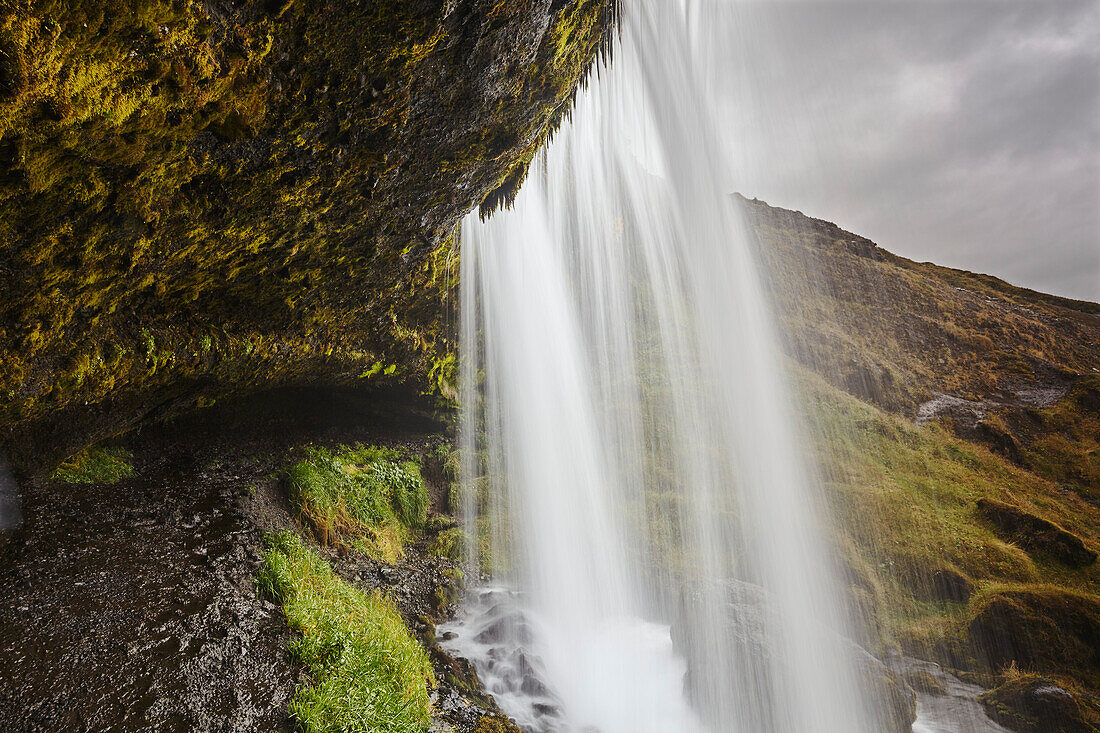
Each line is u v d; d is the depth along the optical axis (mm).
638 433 16234
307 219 6840
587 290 16453
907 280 30297
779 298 26156
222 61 4453
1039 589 12789
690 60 12977
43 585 5977
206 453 10312
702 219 18172
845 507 17000
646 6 11609
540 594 11484
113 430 8156
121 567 6656
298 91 5195
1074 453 21719
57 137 3918
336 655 6430
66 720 4574
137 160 4609
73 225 4738
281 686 5711
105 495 8031
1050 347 28297
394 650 7266
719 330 18781
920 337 27516
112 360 6398
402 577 10336
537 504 13789
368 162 6547
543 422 14836
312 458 11328
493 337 13734
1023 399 24812
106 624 5707
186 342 7254
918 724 10047
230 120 4945
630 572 12719
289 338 8914
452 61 5941
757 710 9039
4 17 3105
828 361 24172
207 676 5488
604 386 16641
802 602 13398
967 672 11602
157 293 6566
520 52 6414
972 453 21141
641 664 10102
